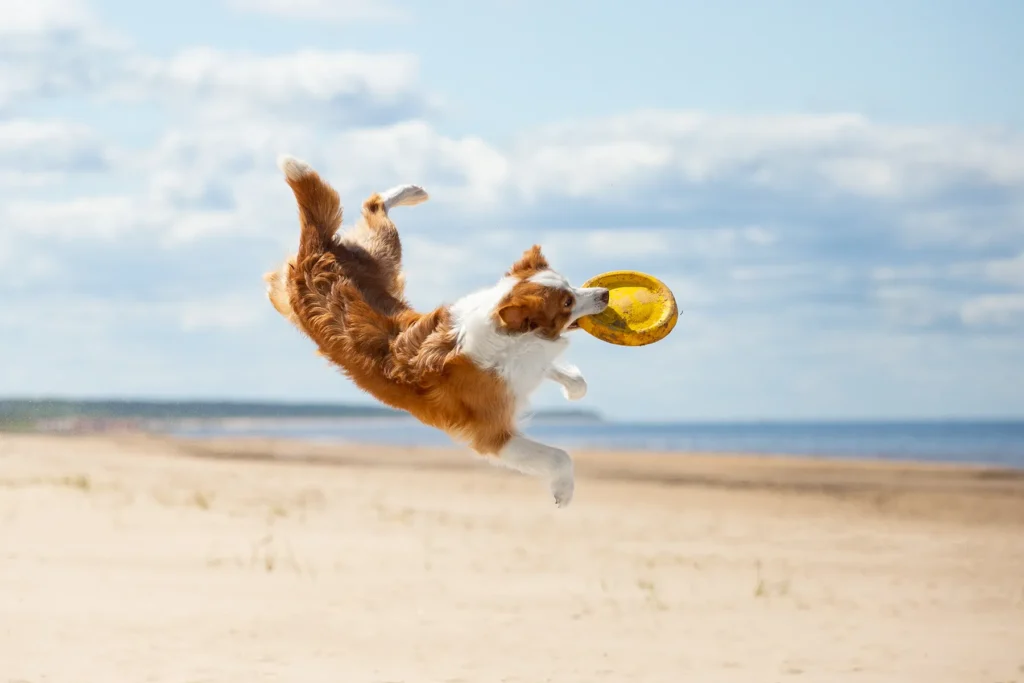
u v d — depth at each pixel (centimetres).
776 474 3259
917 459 4444
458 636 1038
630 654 984
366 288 852
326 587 1245
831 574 1447
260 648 967
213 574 1290
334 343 831
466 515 1948
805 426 14338
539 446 828
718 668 938
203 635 1005
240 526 1661
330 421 11706
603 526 1870
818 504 2338
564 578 1356
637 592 1280
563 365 876
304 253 855
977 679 920
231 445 4184
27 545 1416
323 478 2577
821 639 1059
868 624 1138
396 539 1612
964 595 1311
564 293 823
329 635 1025
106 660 909
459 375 805
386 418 12662
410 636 1030
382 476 2762
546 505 2183
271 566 1349
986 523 2031
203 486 2191
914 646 1036
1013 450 5631
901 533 1873
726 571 1445
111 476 2272
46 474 2253
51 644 954
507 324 800
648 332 845
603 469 3453
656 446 6512
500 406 819
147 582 1228
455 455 3872
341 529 1691
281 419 11919
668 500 2358
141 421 6025
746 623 1128
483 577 1344
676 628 1096
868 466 3731
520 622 1104
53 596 1138
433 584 1288
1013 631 1112
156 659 918
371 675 890
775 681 899
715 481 2928
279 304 875
